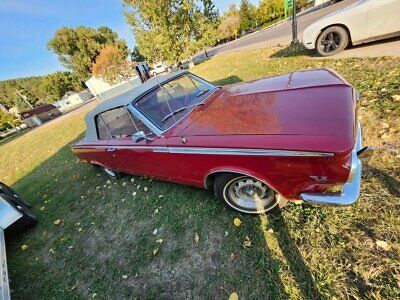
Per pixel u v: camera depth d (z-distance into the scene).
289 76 2.66
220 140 1.92
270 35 18.84
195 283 1.90
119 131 2.97
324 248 1.78
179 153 2.20
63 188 4.54
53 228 3.34
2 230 2.79
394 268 1.53
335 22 5.40
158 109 2.68
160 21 15.29
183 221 2.53
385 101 3.11
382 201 1.93
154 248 2.36
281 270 1.75
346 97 1.84
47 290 2.37
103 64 28.09
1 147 17.48
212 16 16.09
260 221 2.18
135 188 3.50
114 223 2.96
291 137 1.63
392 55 4.46
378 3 4.77
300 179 1.69
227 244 2.10
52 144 9.79
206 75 9.95
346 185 1.65
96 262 2.49
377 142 2.53
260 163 1.76
